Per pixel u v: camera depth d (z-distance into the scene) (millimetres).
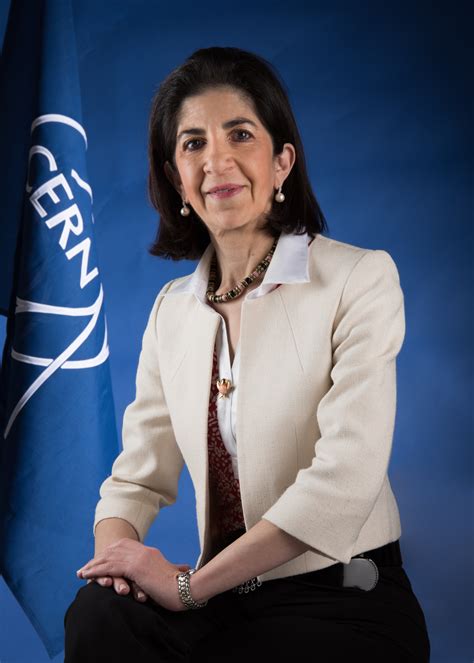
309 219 1821
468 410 3465
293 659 1548
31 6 2664
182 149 1794
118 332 3531
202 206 1799
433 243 3514
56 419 2525
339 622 1595
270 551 1548
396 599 1652
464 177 3510
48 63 2611
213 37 3564
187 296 1910
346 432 1569
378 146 3525
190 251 2012
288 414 1662
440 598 3086
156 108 1866
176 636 1530
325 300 1686
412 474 3439
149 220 3549
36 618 2518
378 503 1712
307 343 1678
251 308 1724
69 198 2584
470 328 3488
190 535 3389
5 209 2648
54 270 2539
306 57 3541
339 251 1761
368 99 3531
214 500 1790
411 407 3480
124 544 1667
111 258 3541
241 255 1806
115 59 3570
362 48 3537
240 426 1677
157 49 3568
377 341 1631
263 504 1677
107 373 2660
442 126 3520
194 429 1763
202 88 1772
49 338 2527
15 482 2514
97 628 1539
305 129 3537
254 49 3557
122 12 3584
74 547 2541
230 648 1571
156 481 1944
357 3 3539
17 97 2656
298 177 1817
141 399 1987
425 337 3496
